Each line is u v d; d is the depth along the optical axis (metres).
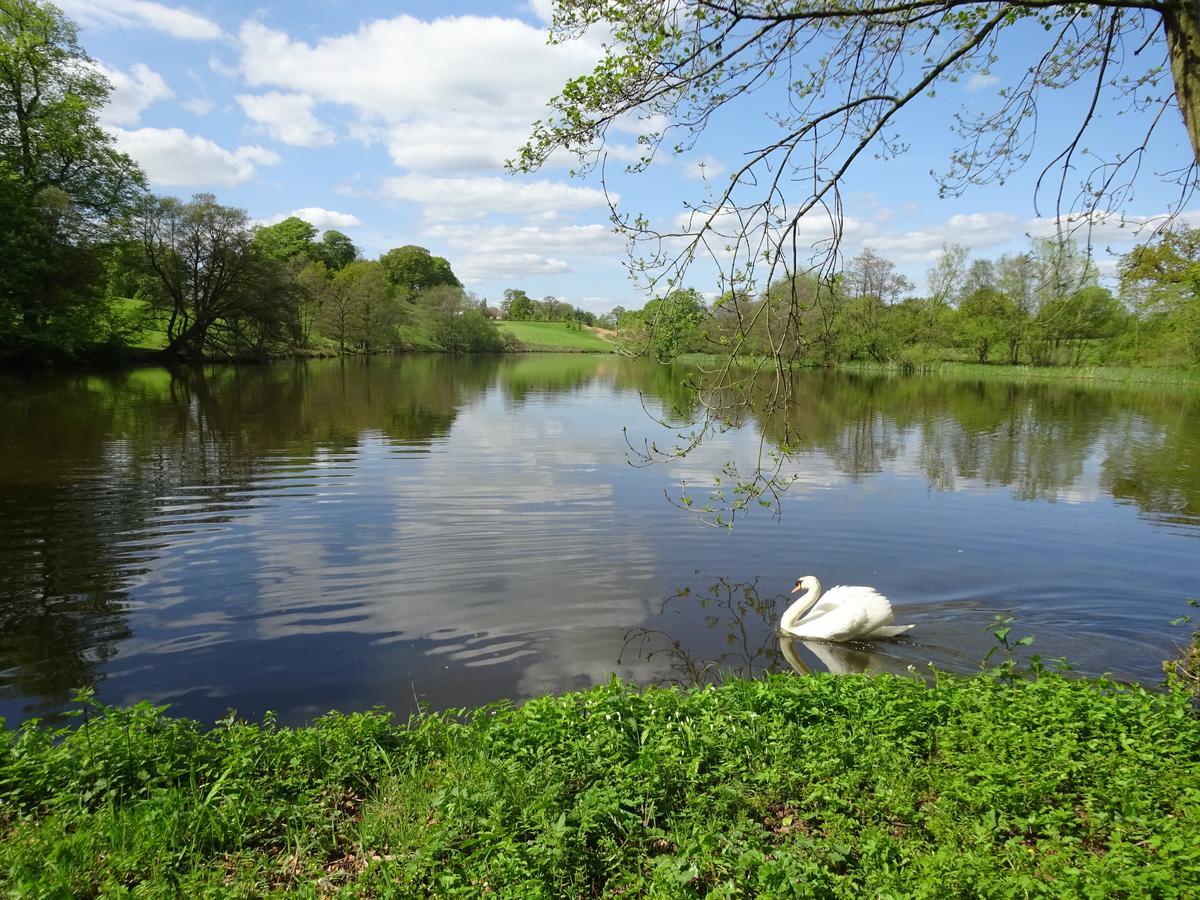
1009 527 14.74
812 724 6.38
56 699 7.47
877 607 9.30
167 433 24.50
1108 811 4.88
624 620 9.84
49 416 27.23
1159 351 57.44
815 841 4.71
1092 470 20.83
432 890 4.31
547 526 14.12
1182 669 8.21
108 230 47.97
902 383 56.84
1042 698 6.57
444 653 8.64
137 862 4.55
